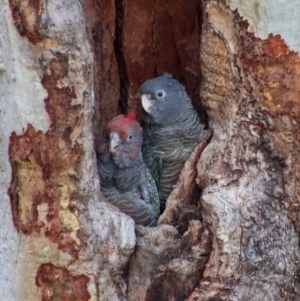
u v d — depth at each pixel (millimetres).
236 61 5734
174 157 7223
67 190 5281
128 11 7098
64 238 5281
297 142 5672
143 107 7133
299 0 5375
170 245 5828
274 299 5777
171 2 7105
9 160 5328
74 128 5184
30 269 5426
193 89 7656
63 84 5070
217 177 5730
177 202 6219
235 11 5574
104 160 6516
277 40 5473
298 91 5523
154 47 7410
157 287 5816
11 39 5082
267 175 5750
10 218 5449
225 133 5938
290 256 5824
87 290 5398
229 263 5465
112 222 5457
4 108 5297
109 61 7285
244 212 5562
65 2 5027
